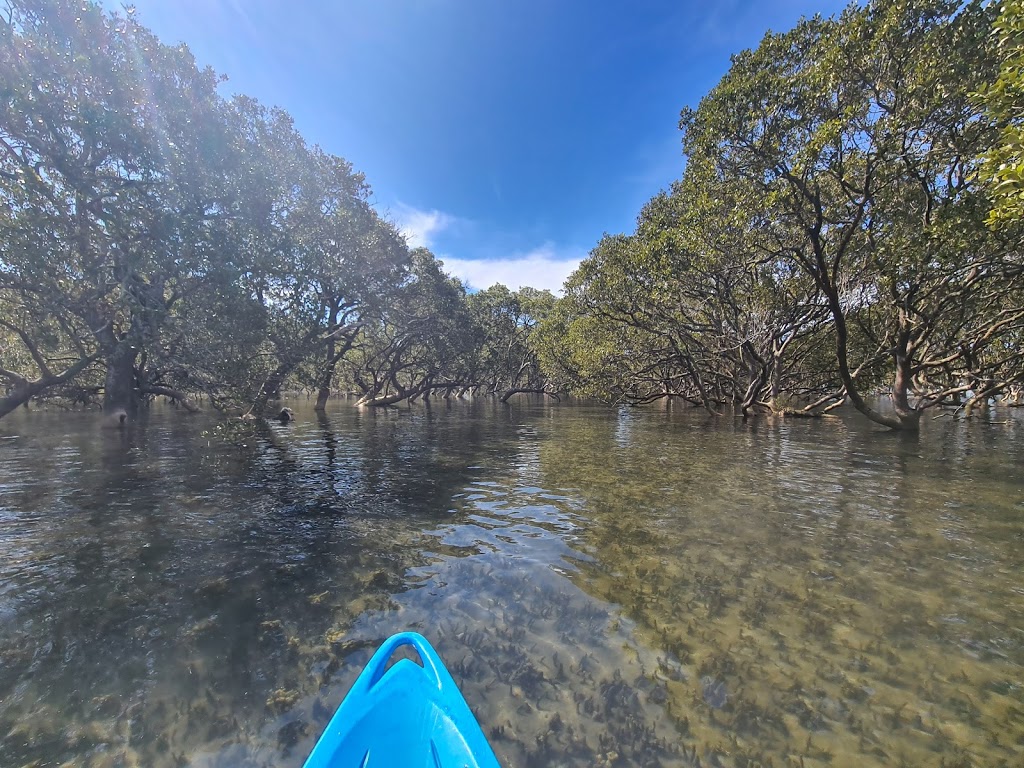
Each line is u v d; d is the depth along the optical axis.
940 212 9.98
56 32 10.51
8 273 9.80
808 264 12.98
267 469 10.12
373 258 25.83
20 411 23.89
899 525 6.25
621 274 19.91
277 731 2.77
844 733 2.73
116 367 17.30
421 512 6.97
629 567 4.98
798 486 8.49
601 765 2.53
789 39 10.70
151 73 11.54
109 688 3.11
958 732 2.73
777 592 4.40
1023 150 5.31
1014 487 8.28
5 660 3.38
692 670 3.30
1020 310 13.93
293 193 20.00
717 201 12.63
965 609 4.06
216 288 12.32
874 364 18.48
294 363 20.50
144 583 4.59
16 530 6.01
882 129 9.94
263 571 4.88
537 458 11.73
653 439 15.40
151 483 8.60
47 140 10.09
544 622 3.92
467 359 40.09
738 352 22.83
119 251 10.79
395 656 3.43
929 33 9.18
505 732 2.75
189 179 11.77
